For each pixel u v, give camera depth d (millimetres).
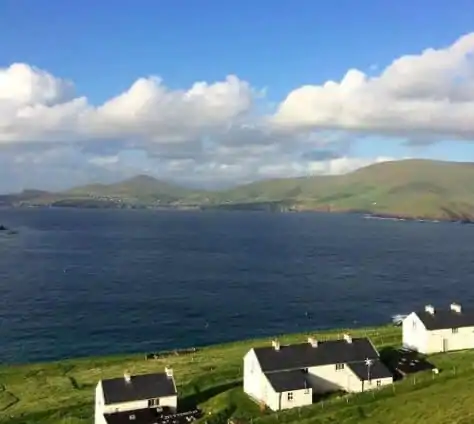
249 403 87250
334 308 192500
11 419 91125
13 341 152125
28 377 115625
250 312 185625
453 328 108438
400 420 72625
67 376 115750
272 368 87375
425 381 88438
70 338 155250
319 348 93500
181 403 90250
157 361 124500
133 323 171000
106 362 125312
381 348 113250
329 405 81938
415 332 110000
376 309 191875
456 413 70625
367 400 82750
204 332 162625
